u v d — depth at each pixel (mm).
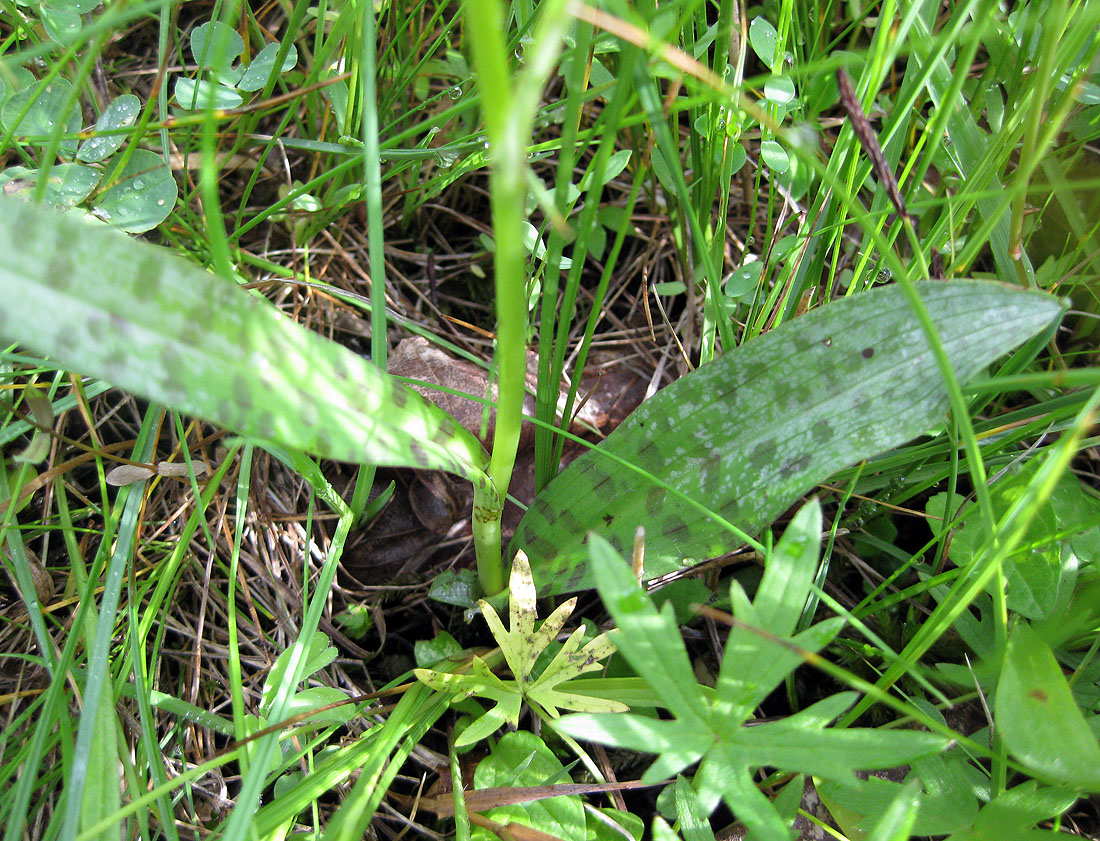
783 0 179
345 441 141
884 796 160
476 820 170
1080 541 188
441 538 230
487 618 174
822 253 195
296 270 251
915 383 153
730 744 140
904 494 203
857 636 208
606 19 121
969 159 192
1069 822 180
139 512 186
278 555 219
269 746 155
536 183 111
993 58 197
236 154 244
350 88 215
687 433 172
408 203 251
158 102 235
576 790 168
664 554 177
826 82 205
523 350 145
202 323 130
